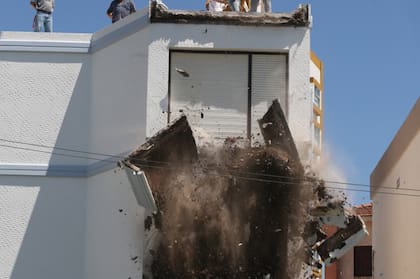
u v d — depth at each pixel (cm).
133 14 2708
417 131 2798
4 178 2811
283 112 2530
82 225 2783
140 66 2648
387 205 3384
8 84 2869
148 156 2397
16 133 2845
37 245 2777
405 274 3019
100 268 2678
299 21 2623
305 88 2600
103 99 2795
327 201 2480
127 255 2572
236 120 2600
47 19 3095
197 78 2617
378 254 3606
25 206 2798
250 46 2617
